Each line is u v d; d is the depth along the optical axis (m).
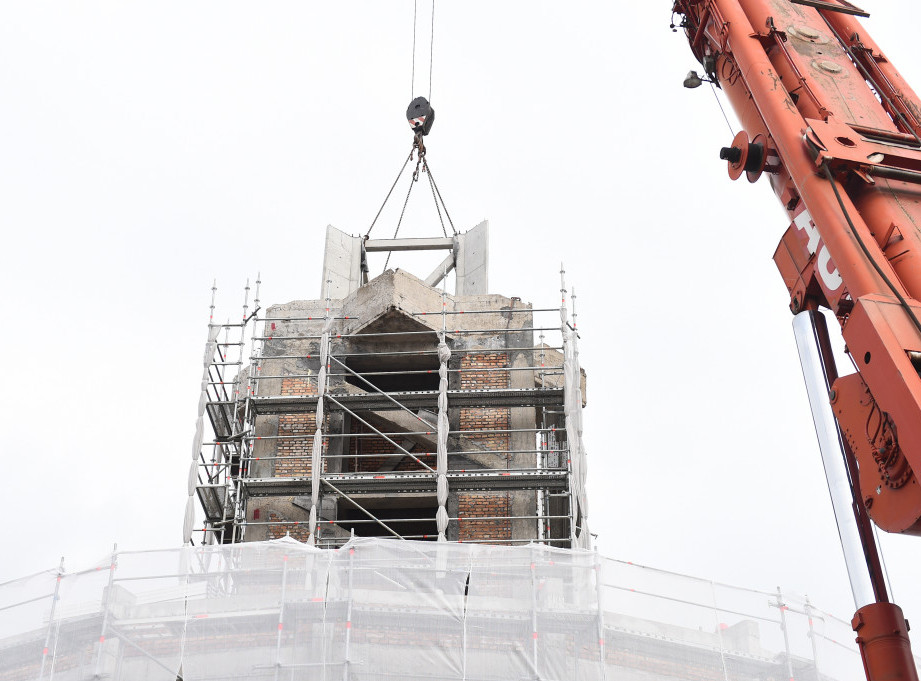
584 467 22.80
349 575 18.20
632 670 18.14
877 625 11.09
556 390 23.17
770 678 18.59
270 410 23.88
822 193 12.07
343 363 24.94
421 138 29.41
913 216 11.96
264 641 17.75
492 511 22.95
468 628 18.06
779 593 19.23
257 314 25.03
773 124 13.02
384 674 17.66
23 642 17.39
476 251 27.80
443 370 23.50
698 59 15.63
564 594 18.47
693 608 18.81
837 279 12.10
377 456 24.72
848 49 14.48
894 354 10.50
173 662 17.53
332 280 27.42
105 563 18.05
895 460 10.72
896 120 14.06
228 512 24.52
